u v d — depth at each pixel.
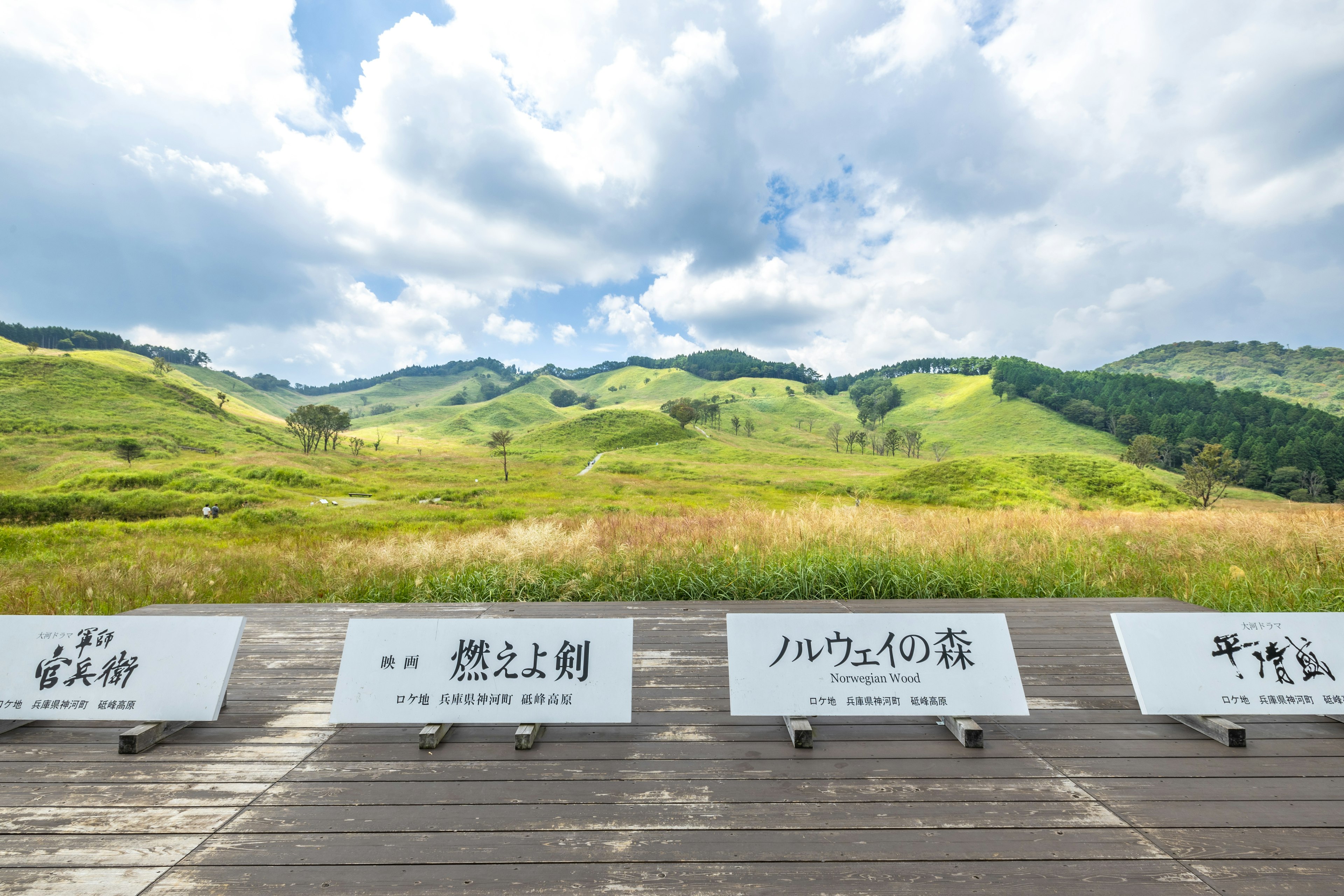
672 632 4.51
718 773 2.49
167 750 2.71
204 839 2.06
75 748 2.72
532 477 63.00
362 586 6.58
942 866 1.92
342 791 2.36
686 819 2.17
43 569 9.51
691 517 11.27
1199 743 2.76
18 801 2.30
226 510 33.47
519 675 2.90
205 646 2.97
